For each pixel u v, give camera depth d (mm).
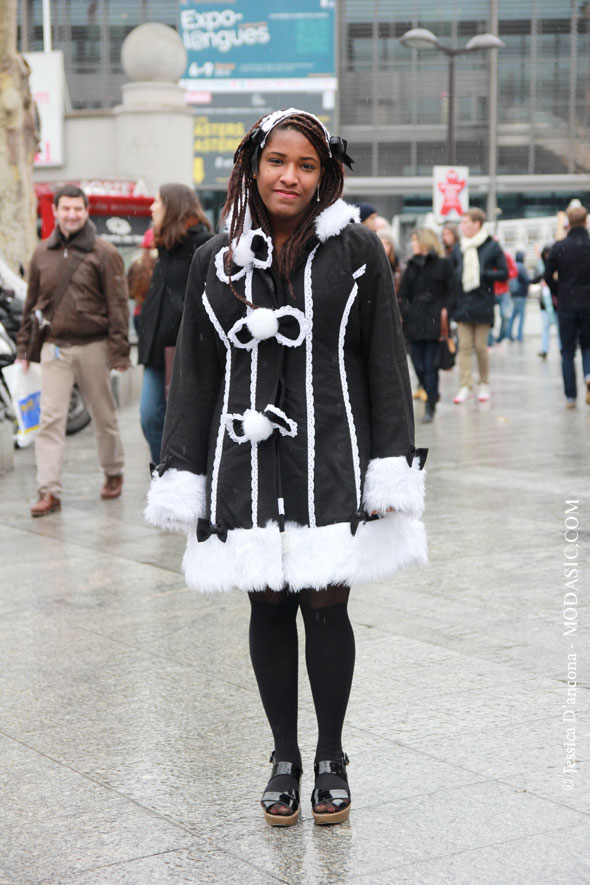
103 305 7473
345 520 3010
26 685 4250
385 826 3078
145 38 19656
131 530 6910
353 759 3514
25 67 14188
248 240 3035
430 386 11523
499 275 13031
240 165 3082
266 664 3225
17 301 10453
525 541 6336
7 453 9148
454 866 2850
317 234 3027
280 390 3031
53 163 20094
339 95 41344
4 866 2900
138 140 19453
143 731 3787
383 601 5230
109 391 7652
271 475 3025
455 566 5828
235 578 3035
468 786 3307
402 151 42000
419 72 41469
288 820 3090
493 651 4504
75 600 5410
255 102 39656
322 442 3027
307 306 3010
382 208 42906
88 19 40219
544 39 41281
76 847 3000
